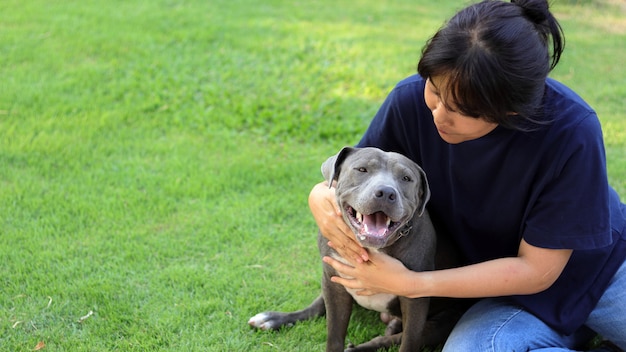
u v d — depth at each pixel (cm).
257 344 339
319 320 357
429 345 342
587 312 301
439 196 321
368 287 294
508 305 307
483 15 245
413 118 315
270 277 394
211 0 959
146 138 561
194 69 705
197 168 516
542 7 256
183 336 338
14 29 780
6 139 534
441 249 335
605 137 587
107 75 677
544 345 295
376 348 338
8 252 399
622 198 476
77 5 886
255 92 663
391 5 1032
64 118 580
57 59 704
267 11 934
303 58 759
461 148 292
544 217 277
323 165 309
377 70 737
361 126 595
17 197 459
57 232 423
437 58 244
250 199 476
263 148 557
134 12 871
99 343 330
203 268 395
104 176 496
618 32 943
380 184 271
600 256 298
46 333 336
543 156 275
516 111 247
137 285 378
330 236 299
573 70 762
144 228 435
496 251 318
